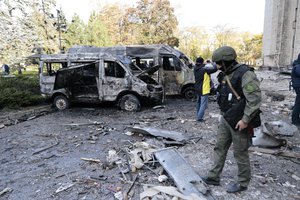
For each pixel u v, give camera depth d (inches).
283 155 181.3
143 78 396.5
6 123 303.3
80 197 136.0
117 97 361.7
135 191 139.0
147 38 1680.6
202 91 277.4
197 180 137.1
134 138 235.1
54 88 378.9
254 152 187.5
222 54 115.7
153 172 159.3
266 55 1003.3
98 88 363.6
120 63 358.0
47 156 196.2
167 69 447.8
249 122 113.7
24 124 299.4
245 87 110.0
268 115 298.8
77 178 157.6
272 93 430.3
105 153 198.8
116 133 251.9
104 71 360.5
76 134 252.8
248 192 133.8
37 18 1478.8
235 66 117.0
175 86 448.8
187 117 311.3
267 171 159.0
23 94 401.1
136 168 163.8
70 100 375.6
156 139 219.8
